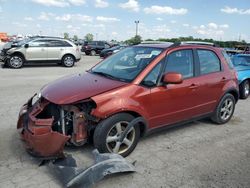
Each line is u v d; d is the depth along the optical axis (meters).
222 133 5.47
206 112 5.50
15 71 14.34
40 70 15.09
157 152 4.48
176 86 4.67
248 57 10.13
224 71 5.75
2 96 7.97
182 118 5.00
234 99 6.11
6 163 3.91
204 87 5.20
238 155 4.50
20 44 16.53
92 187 3.41
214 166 4.09
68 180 3.34
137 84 4.22
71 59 17.44
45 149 3.58
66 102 3.75
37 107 4.00
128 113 4.14
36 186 3.40
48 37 17.22
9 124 5.49
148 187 3.48
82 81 4.40
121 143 4.11
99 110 3.79
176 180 3.67
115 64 4.94
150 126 4.48
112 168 3.44
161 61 4.56
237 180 3.72
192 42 5.45
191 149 4.65
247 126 5.97
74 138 3.86
